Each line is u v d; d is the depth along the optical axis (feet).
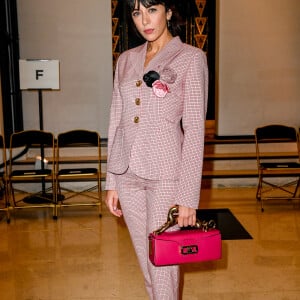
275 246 13.43
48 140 17.56
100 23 22.91
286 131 18.71
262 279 11.00
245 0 22.88
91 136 18.06
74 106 23.30
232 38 23.06
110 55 23.13
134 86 5.77
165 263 5.45
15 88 22.20
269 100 23.59
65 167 21.09
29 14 22.50
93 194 20.24
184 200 5.54
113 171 6.08
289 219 16.34
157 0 5.54
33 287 10.69
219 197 19.49
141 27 5.65
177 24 5.95
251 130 23.71
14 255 12.93
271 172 21.16
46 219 16.67
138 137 5.71
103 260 12.49
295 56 23.44
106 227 15.62
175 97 5.64
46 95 23.13
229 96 23.43
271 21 23.09
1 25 20.31
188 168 5.57
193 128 5.57
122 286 10.71
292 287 10.52
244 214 16.99
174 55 5.65
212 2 28.48
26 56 22.70
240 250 13.10
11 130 21.47
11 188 17.11
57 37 22.77
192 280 10.93
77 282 10.97
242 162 21.71
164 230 5.59
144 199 6.10
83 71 23.12
